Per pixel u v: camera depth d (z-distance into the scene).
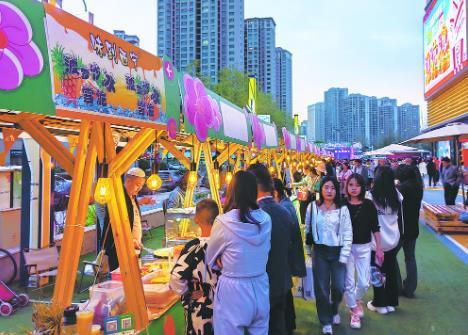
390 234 5.04
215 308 2.69
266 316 2.78
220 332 2.63
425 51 37.09
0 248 6.57
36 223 6.55
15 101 2.01
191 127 4.32
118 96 2.85
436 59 31.53
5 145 3.98
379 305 5.20
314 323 4.93
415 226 5.64
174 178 23.05
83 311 2.82
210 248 2.75
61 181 15.61
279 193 4.21
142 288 3.33
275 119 47.00
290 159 17.11
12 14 2.04
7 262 6.48
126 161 3.33
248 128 7.80
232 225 2.68
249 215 2.76
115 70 2.84
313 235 4.57
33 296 5.86
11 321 4.91
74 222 2.88
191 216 5.24
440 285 6.28
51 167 6.83
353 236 4.74
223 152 7.48
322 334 4.57
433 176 26.50
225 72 41.03
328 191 4.51
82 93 2.48
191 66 41.38
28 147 6.54
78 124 4.37
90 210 8.81
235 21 96.62
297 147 17.44
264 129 9.65
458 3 24.41
